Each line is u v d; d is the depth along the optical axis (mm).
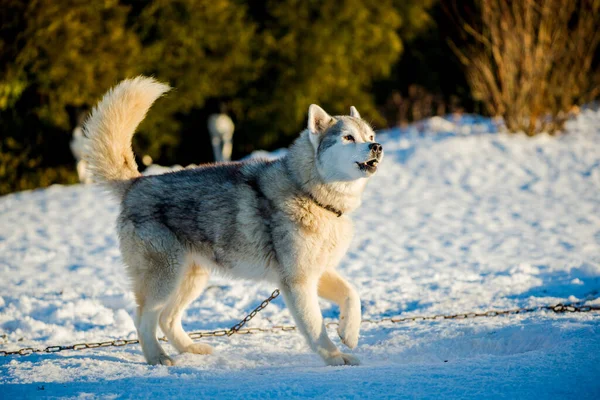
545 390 4824
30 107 23453
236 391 5152
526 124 20594
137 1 24578
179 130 26922
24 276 11141
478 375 5223
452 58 25672
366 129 6785
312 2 26141
